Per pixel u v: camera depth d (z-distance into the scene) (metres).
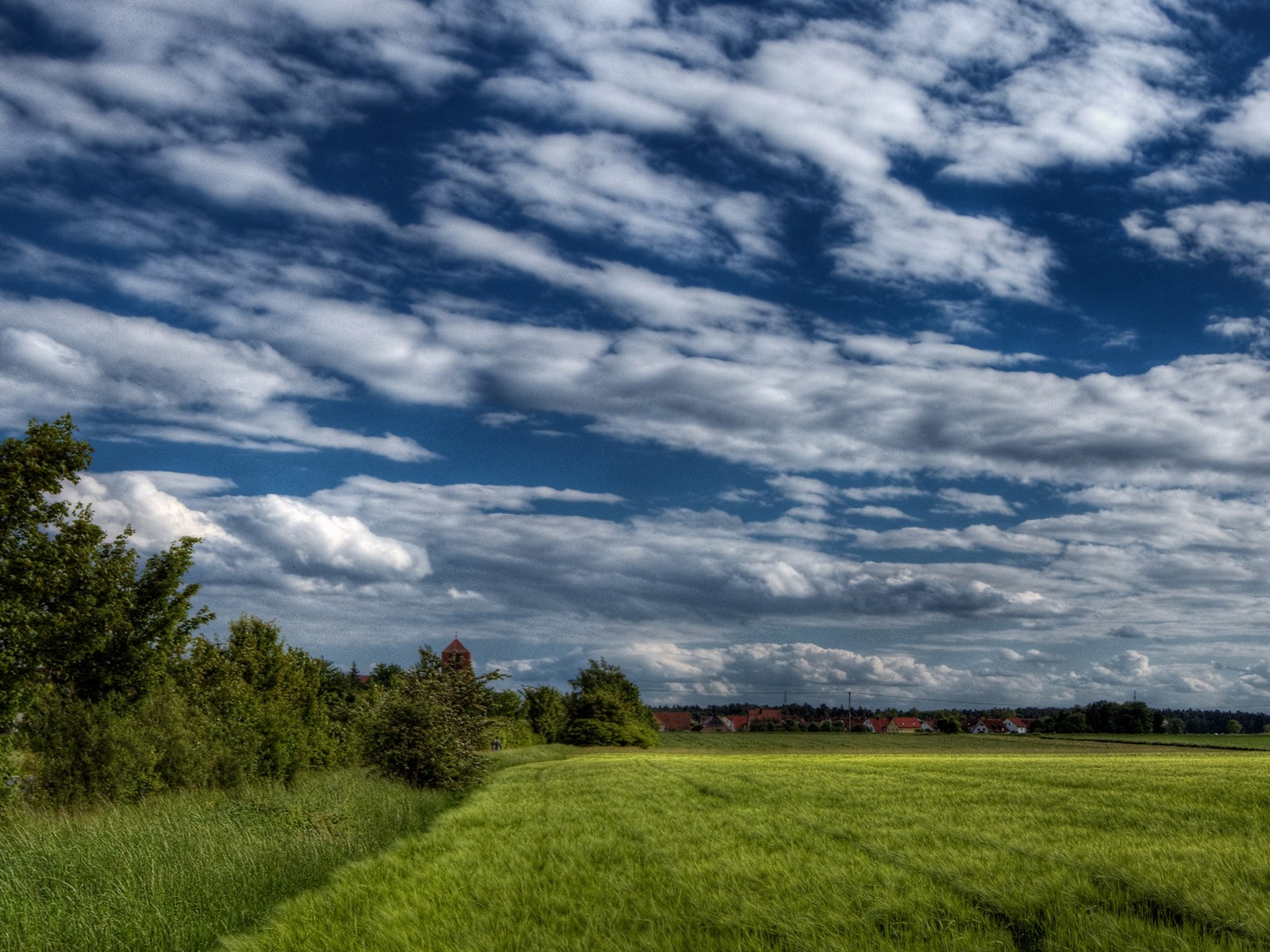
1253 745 120.38
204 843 12.85
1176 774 36.94
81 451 19.86
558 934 9.83
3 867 11.15
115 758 20.16
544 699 108.69
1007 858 13.57
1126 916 10.00
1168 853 13.74
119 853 11.99
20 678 18.42
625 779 35.84
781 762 55.16
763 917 10.05
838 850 14.88
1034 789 27.38
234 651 38.81
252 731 29.12
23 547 19.22
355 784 26.67
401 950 9.21
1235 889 10.76
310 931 9.79
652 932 9.46
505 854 15.05
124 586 23.73
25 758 19.73
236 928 10.44
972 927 9.84
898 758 60.75
